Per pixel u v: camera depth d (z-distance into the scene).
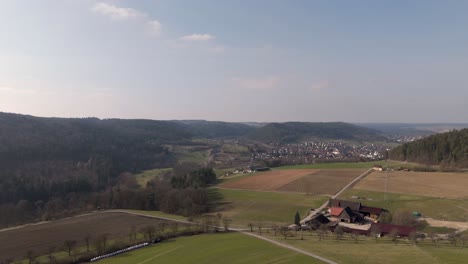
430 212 146.00
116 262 94.00
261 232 119.94
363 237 111.69
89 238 118.44
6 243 117.38
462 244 100.19
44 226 139.50
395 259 81.50
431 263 77.38
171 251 99.69
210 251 96.12
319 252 89.25
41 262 97.69
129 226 137.38
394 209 153.00
